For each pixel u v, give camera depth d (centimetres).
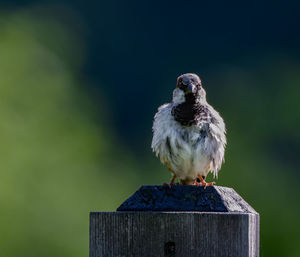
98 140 1677
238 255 643
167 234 652
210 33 3556
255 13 3591
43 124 1558
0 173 1391
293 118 1966
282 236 1443
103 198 1582
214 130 796
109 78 3228
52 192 1443
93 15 3328
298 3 3553
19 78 1609
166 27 3538
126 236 656
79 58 2150
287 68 2528
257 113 1964
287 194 1586
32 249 1370
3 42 1681
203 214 650
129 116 3031
